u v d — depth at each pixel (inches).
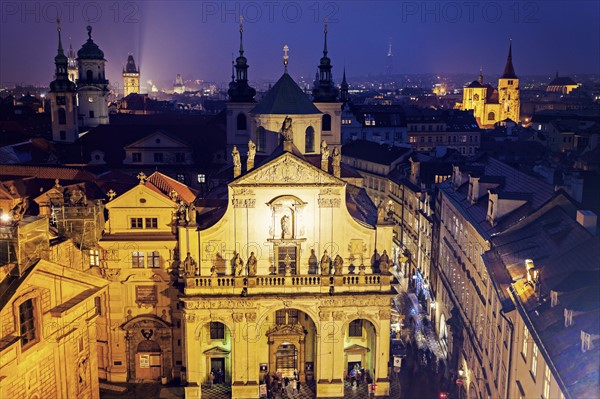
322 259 2721.5
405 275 4598.9
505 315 2021.4
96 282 2249.0
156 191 2797.7
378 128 7800.2
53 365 2078.0
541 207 2495.1
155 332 2844.5
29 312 1957.4
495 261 2358.5
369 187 5570.9
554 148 6259.8
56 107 5590.6
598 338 1466.5
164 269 2800.2
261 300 2704.2
